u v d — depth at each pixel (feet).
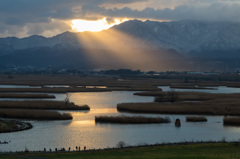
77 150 317.42
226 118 479.00
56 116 506.89
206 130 430.20
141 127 448.65
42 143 362.12
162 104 649.61
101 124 467.52
